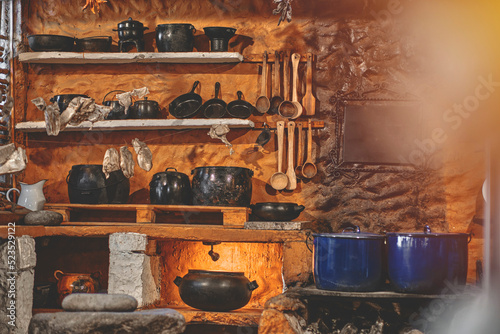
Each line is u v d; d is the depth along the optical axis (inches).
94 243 147.2
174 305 142.9
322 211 142.7
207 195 134.3
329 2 145.9
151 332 97.9
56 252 147.6
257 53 146.9
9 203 128.3
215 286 127.4
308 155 142.5
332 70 144.6
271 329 114.5
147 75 148.9
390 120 141.9
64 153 149.4
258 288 143.6
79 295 101.5
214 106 144.7
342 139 143.1
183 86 148.2
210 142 146.9
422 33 142.3
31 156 149.2
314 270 118.2
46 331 97.5
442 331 116.5
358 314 122.2
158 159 147.8
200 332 140.6
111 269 129.2
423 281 111.6
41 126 143.6
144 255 129.3
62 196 148.4
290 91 146.1
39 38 142.6
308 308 120.5
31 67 149.8
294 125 142.9
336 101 143.6
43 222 128.9
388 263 116.1
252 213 143.0
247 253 145.4
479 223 138.3
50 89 150.0
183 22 149.5
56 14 150.8
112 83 149.4
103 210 146.9
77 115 125.0
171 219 145.7
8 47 148.2
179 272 146.4
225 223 132.4
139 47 145.0
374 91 142.9
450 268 111.9
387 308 122.3
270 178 143.1
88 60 145.4
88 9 150.1
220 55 141.3
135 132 148.6
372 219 141.4
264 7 147.6
